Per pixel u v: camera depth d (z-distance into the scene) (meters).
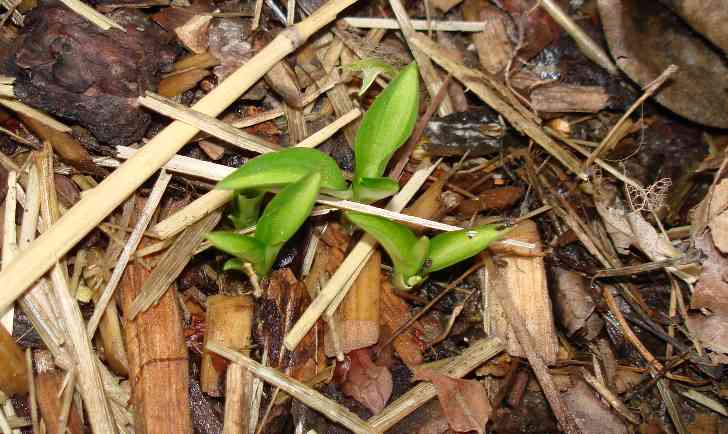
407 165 0.31
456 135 0.31
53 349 0.27
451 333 0.30
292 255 0.30
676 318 0.31
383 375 0.29
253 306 0.29
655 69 0.32
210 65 0.30
